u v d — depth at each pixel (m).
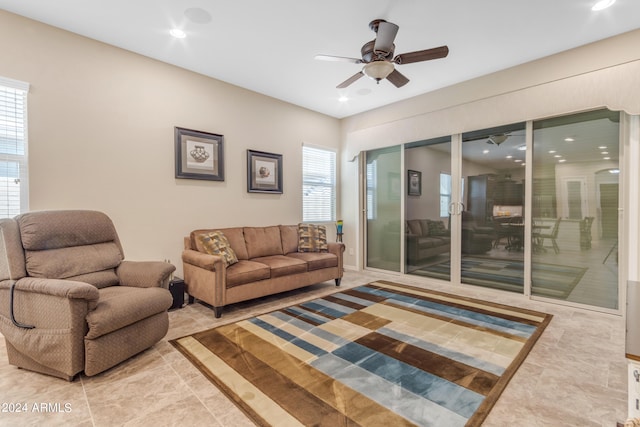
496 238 3.86
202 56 3.37
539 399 1.75
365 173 5.36
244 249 3.87
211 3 2.49
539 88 3.36
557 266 3.42
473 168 4.03
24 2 2.47
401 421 1.57
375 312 3.18
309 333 2.66
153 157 3.41
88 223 2.57
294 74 3.80
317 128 5.25
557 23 2.75
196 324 2.87
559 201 3.39
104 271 2.54
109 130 3.11
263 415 1.62
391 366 2.11
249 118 4.30
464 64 3.51
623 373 2.02
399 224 4.87
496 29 2.84
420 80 3.93
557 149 3.39
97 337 1.93
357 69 3.67
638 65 2.80
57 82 2.82
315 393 1.81
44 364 1.94
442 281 4.36
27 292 1.98
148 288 2.41
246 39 3.03
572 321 2.92
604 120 3.12
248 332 2.68
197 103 3.77
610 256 3.11
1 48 2.56
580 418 1.58
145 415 1.62
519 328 2.75
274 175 4.60
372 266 5.30
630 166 2.95
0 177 2.58
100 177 3.06
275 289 3.51
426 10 2.57
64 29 2.85
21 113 2.67
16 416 1.61
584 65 3.11
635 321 1.09
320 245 4.39
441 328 2.76
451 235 4.23
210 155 3.87
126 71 3.22
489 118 3.73
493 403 1.71
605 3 2.46
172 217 3.57
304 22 2.75
